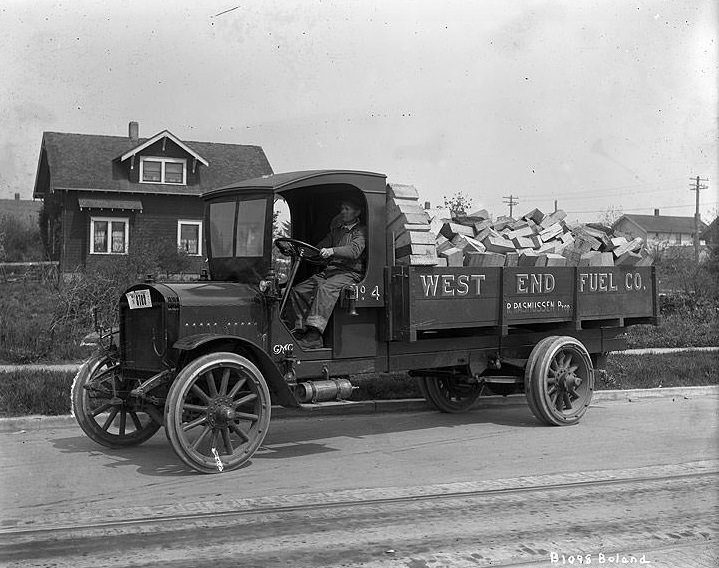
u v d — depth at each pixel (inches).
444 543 178.1
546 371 333.1
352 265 285.6
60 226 1101.1
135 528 187.0
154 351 257.9
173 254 881.5
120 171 1151.0
